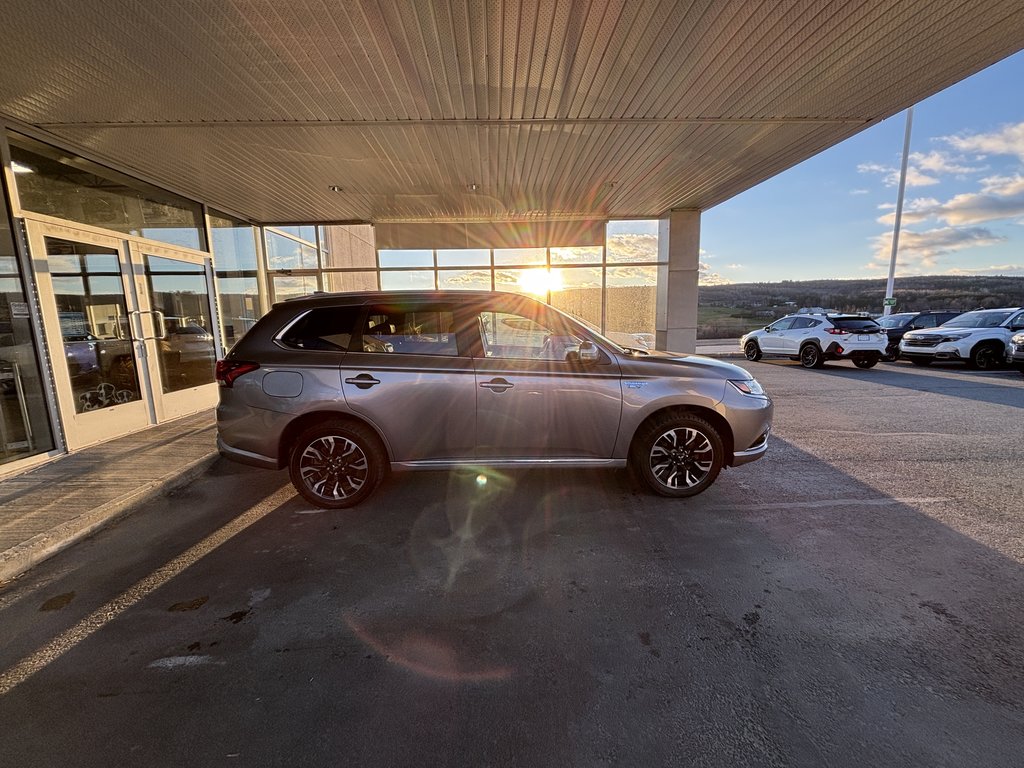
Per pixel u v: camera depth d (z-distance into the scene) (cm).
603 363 397
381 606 271
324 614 264
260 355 387
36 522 360
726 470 480
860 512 383
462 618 259
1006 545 329
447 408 383
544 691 209
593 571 303
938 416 707
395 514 388
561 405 387
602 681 214
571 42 396
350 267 1148
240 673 221
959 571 297
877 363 1468
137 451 538
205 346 809
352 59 409
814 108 530
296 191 809
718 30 385
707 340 2478
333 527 367
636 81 464
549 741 184
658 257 1180
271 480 471
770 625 249
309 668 224
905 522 365
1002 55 433
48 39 360
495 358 391
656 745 182
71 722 195
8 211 488
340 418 391
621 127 572
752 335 1551
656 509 392
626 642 238
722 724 190
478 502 409
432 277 1138
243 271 978
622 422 392
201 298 811
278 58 402
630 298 1189
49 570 313
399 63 418
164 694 210
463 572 304
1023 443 567
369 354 387
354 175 732
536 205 991
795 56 424
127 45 373
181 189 742
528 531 357
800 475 466
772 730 187
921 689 205
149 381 667
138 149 575
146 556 329
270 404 381
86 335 573
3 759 179
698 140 620
